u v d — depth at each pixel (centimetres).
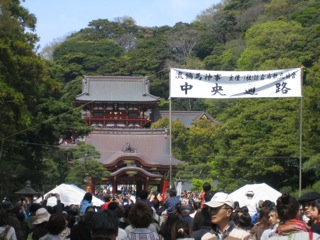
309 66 12550
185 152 10500
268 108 7356
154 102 13312
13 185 4838
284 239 984
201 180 7969
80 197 3844
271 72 4262
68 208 2862
